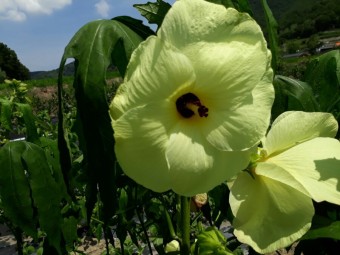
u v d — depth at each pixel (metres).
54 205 0.37
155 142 0.22
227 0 0.30
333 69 0.41
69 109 1.31
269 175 0.25
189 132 0.23
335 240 0.33
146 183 0.22
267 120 0.22
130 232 0.50
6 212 0.37
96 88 0.25
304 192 0.24
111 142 0.25
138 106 0.21
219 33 0.22
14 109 0.80
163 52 0.21
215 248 0.28
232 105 0.23
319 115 0.27
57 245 0.37
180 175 0.22
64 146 0.28
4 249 1.05
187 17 0.22
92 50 0.26
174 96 0.22
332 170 0.25
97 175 0.26
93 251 1.00
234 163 0.23
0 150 0.38
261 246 0.24
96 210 0.68
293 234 0.24
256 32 0.22
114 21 0.28
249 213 0.26
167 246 0.36
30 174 0.37
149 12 0.29
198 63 0.22
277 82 0.37
